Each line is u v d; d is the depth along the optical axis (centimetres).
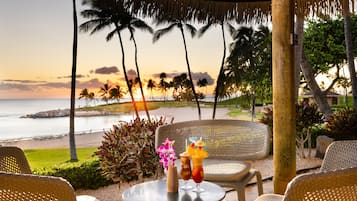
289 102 293
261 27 1330
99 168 449
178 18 380
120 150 421
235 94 1349
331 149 264
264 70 1380
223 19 395
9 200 143
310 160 632
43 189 140
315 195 135
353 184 139
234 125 393
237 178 305
